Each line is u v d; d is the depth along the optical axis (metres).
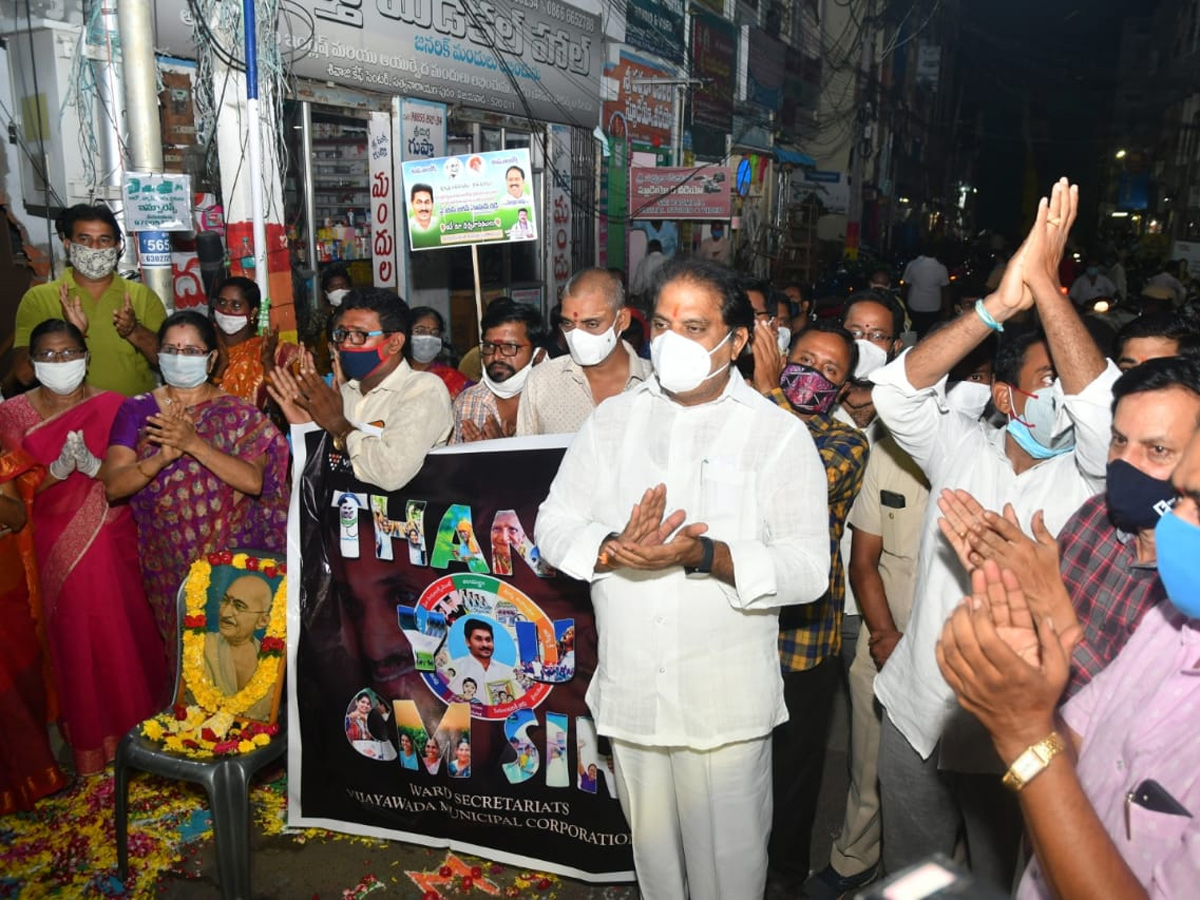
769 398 2.89
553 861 3.08
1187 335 2.65
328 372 7.62
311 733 3.21
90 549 3.62
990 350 3.38
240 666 3.23
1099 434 2.13
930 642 2.37
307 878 3.14
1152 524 1.78
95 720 3.68
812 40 24.75
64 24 5.97
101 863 3.20
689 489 2.32
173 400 3.61
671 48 16.23
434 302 10.01
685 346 2.22
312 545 3.15
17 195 6.25
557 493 2.47
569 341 3.20
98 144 6.13
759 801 2.40
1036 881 1.54
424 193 4.00
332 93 8.19
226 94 6.45
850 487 2.81
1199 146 26.69
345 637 3.15
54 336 3.66
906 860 2.58
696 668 2.28
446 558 3.05
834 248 24.94
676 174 13.90
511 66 11.14
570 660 2.98
